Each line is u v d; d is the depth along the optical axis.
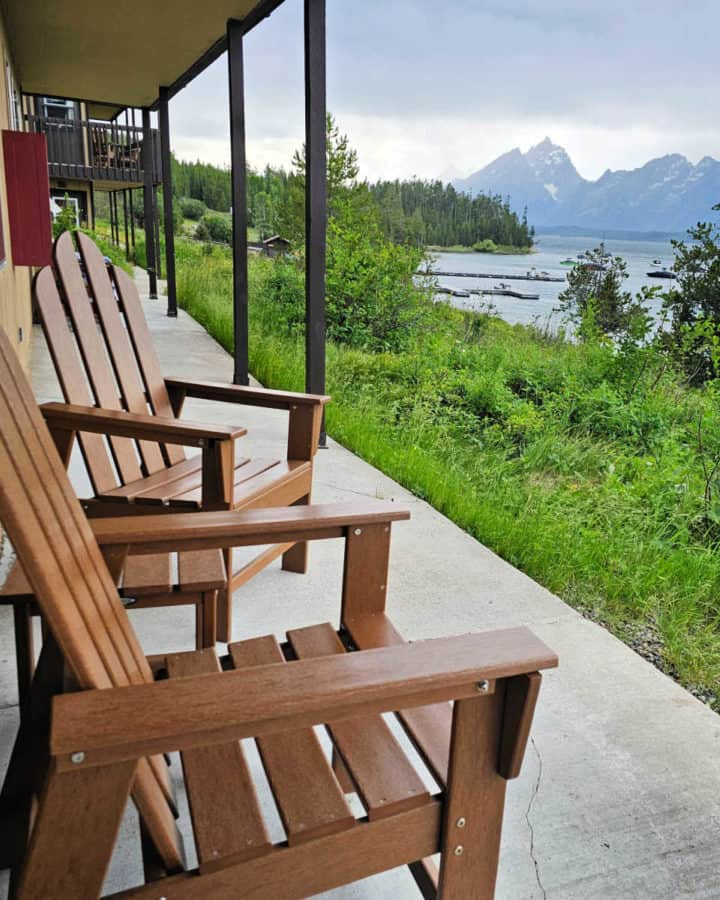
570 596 2.71
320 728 1.81
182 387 2.72
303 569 2.70
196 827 1.00
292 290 10.37
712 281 8.60
